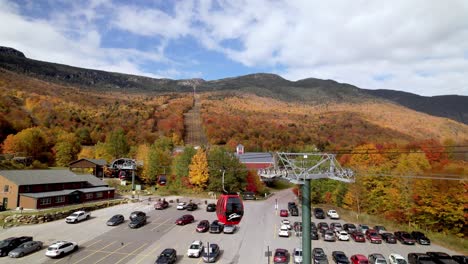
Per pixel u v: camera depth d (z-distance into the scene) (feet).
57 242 131.75
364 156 289.53
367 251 143.43
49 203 198.08
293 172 93.15
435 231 184.65
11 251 124.88
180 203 223.51
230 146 457.68
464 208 179.52
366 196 228.02
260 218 202.08
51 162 352.28
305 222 85.35
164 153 342.64
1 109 442.50
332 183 264.11
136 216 182.09
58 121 490.49
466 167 221.05
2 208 186.91
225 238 158.10
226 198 99.09
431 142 357.20
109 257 127.85
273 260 126.62
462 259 125.29
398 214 204.13
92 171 312.71
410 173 212.64
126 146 372.38
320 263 121.60
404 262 121.90
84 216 184.03
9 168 271.49
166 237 157.28
